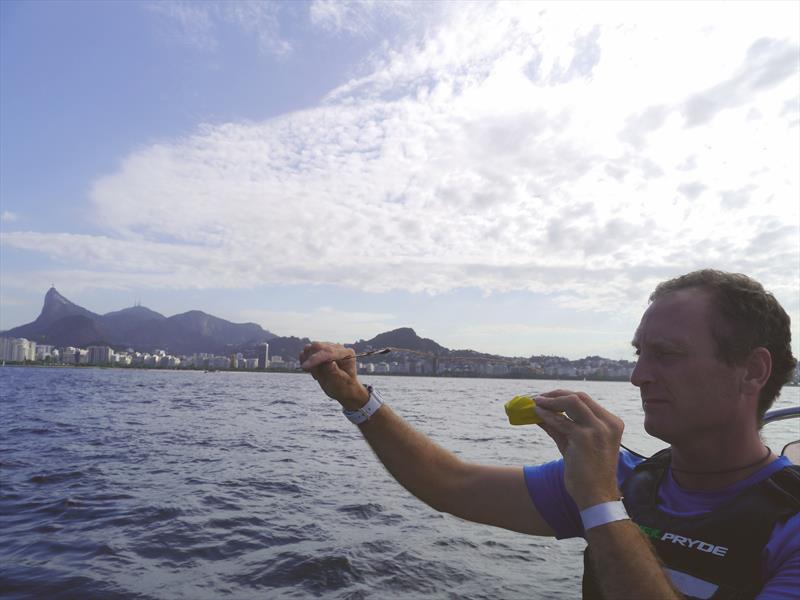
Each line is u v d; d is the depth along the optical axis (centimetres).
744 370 139
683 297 146
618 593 113
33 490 698
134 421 1658
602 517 119
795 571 123
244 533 537
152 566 449
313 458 1001
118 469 851
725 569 135
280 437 1318
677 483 156
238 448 1112
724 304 140
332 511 626
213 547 496
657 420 145
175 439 1241
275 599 393
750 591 131
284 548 497
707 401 139
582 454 124
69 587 403
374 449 201
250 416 1941
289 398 3300
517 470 201
